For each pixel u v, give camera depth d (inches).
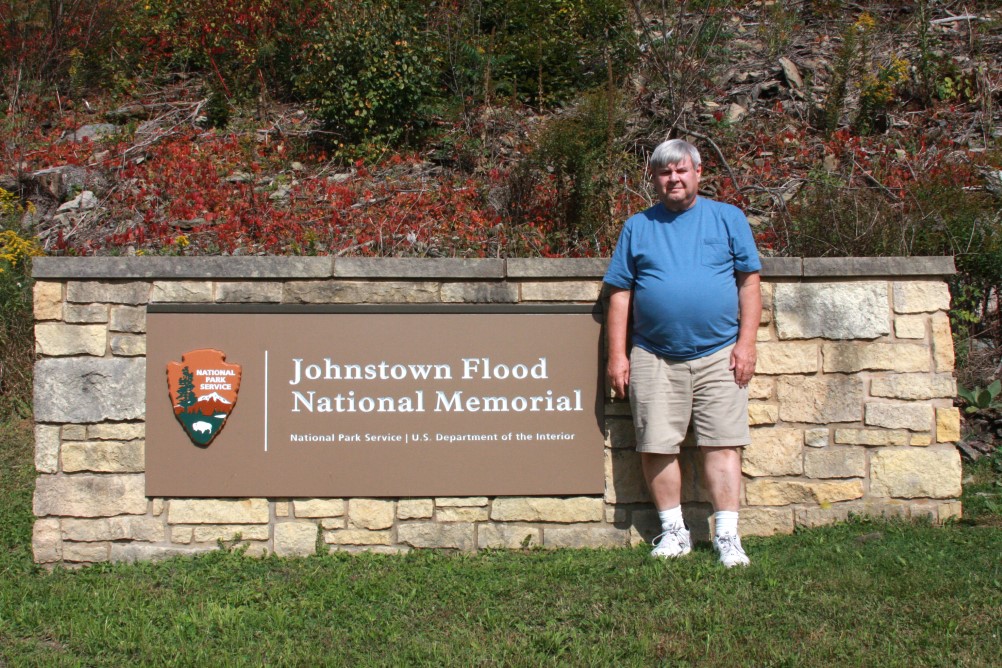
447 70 470.0
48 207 390.0
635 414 181.0
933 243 296.2
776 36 485.7
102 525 186.2
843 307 193.2
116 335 185.6
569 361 190.4
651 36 451.8
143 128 451.8
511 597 164.7
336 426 188.1
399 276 187.8
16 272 310.0
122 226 358.0
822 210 314.7
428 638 149.8
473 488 189.6
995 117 446.9
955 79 461.7
